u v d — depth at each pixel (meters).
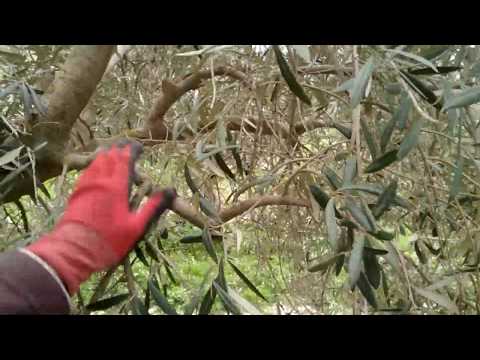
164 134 1.06
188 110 1.15
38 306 0.42
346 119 1.05
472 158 0.79
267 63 0.85
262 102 0.98
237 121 1.02
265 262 1.33
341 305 1.37
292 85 0.58
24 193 0.90
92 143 1.00
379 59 0.56
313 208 0.80
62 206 0.77
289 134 0.99
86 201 0.48
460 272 0.87
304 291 1.32
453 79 0.76
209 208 0.81
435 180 0.99
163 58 1.17
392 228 1.26
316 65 0.86
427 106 0.79
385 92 0.74
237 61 0.94
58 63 1.00
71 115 0.83
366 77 0.53
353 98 0.52
